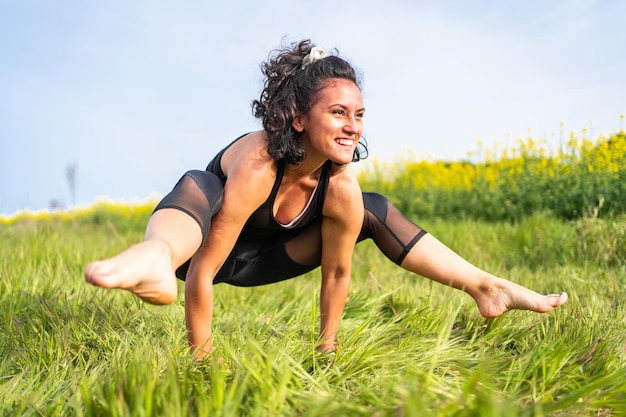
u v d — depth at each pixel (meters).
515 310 3.24
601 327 2.77
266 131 2.43
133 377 1.86
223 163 2.58
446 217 10.05
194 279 2.48
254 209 2.46
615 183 7.36
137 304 3.54
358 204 2.66
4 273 3.98
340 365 2.40
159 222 2.05
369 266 5.69
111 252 5.51
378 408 1.79
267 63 2.48
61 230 8.75
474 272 2.89
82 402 1.98
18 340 2.74
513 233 6.54
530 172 8.96
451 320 2.28
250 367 1.90
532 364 2.34
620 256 4.82
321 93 2.33
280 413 1.78
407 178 11.45
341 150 2.35
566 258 5.16
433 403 1.81
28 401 1.98
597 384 1.94
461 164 11.47
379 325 3.19
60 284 4.04
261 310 4.06
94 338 2.80
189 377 2.04
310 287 4.64
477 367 2.47
